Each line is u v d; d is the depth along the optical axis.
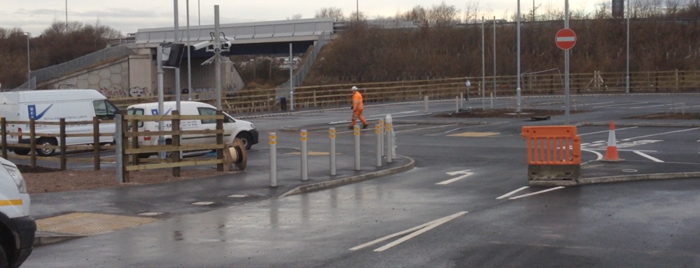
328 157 21.83
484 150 23.12
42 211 12.76
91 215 12.46
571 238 9.86
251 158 22.03
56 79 66.94
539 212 11.94
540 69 70.19
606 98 53.53
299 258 9.05
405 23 83.12
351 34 75.19
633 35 74.56
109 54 71.75
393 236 10.26
